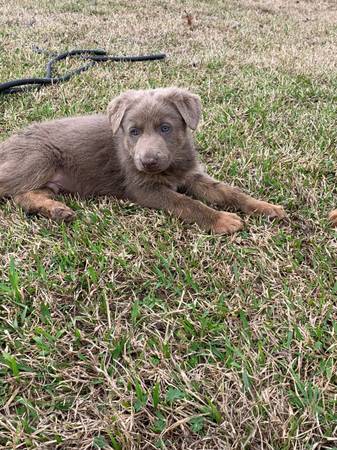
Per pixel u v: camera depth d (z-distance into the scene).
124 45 1.51
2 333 0.50
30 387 0.45
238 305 0.54
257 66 1.35
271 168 0.80
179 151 0.72
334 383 0.45
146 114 0.69
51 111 1.00
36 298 0.54
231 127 0.95
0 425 0.42
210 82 1.20
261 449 0.40
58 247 0.61
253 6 2.33
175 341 0.50
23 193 0.72
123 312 0.53
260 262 0.60
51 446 0.41
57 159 0.75
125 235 0.64
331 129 0.95
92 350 0.49
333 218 0.68
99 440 0.41
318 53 1.52
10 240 0.64
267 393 0.43
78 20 1.79
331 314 0.52
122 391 0.45
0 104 1.05
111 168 0.75
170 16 1.96
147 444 0.41
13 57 1.32
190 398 0.44
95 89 1.12
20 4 1.99
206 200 0.73
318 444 0.40
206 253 0.62
